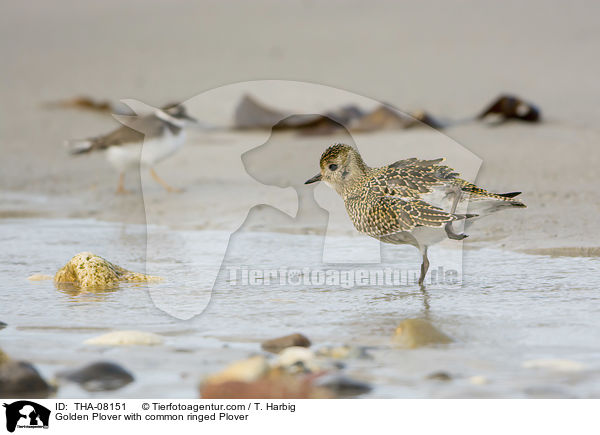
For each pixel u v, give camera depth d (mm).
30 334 8055
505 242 11500
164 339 7895
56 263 11211
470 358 7246
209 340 7863
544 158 16453
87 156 19422
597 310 8562
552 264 10531
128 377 6926
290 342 7594
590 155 16641
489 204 9531
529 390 6543
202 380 6859
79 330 8188
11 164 18547
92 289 9781
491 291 9422
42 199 15602
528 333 7871
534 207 12945
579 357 7203
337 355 7328
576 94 23984
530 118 20328
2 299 9352
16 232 13164
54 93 27328
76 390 6750
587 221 12172
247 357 7359
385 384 6746
